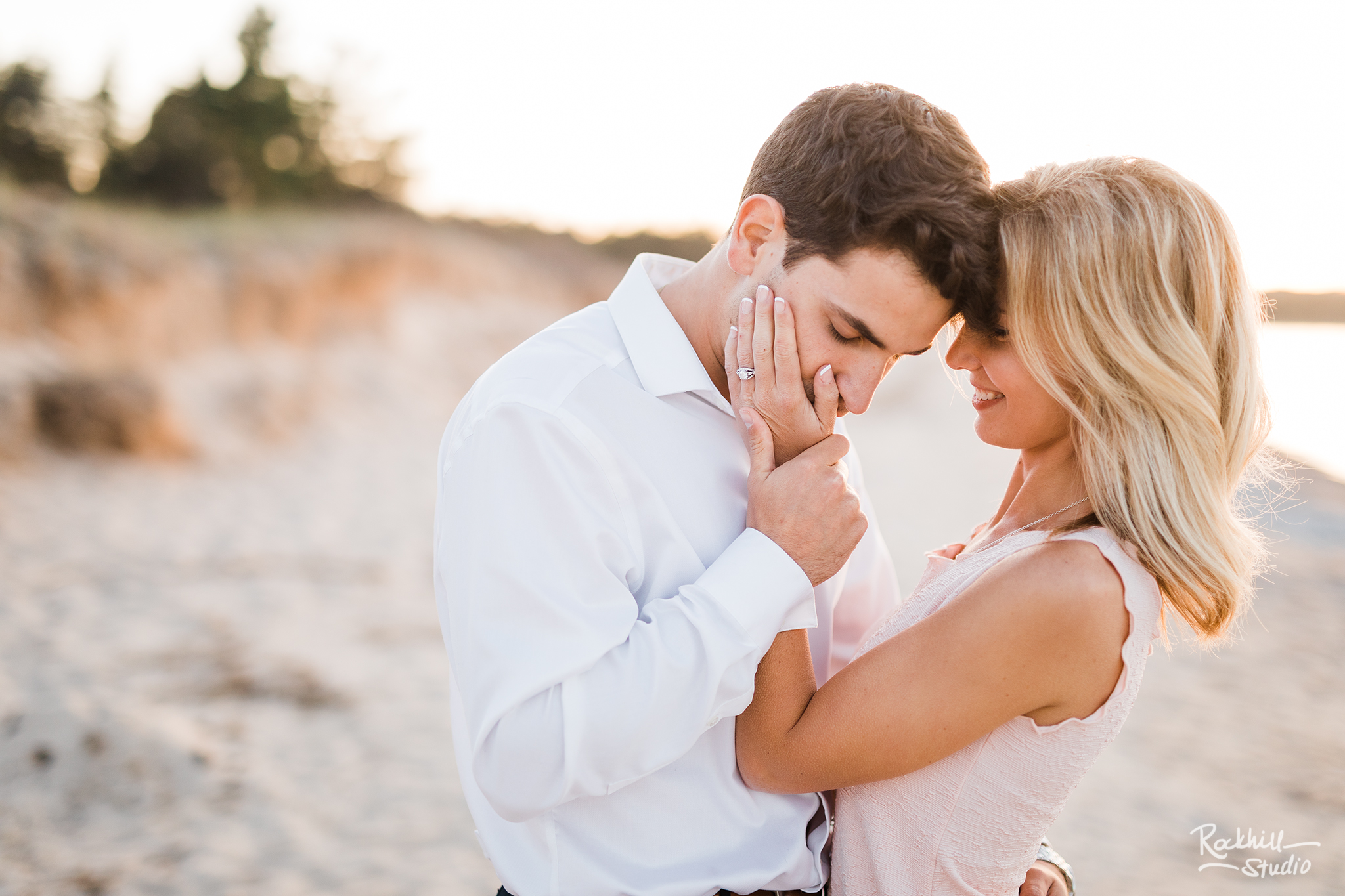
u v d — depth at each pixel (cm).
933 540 794
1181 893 321
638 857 132
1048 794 128
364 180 2878
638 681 117
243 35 2566
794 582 125
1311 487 1056
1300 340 3284
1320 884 327
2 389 796
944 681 123
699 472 138
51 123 2103
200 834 316
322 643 481
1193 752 430
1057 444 139
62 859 295
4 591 507
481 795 146
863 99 129
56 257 999
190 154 2238
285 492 823
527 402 127
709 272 146
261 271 1317
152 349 1045
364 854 315
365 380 1345
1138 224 123
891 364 137
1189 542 122
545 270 2742
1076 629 119
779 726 130
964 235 123
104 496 733
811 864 144
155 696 399
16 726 351
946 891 134
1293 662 542
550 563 122
